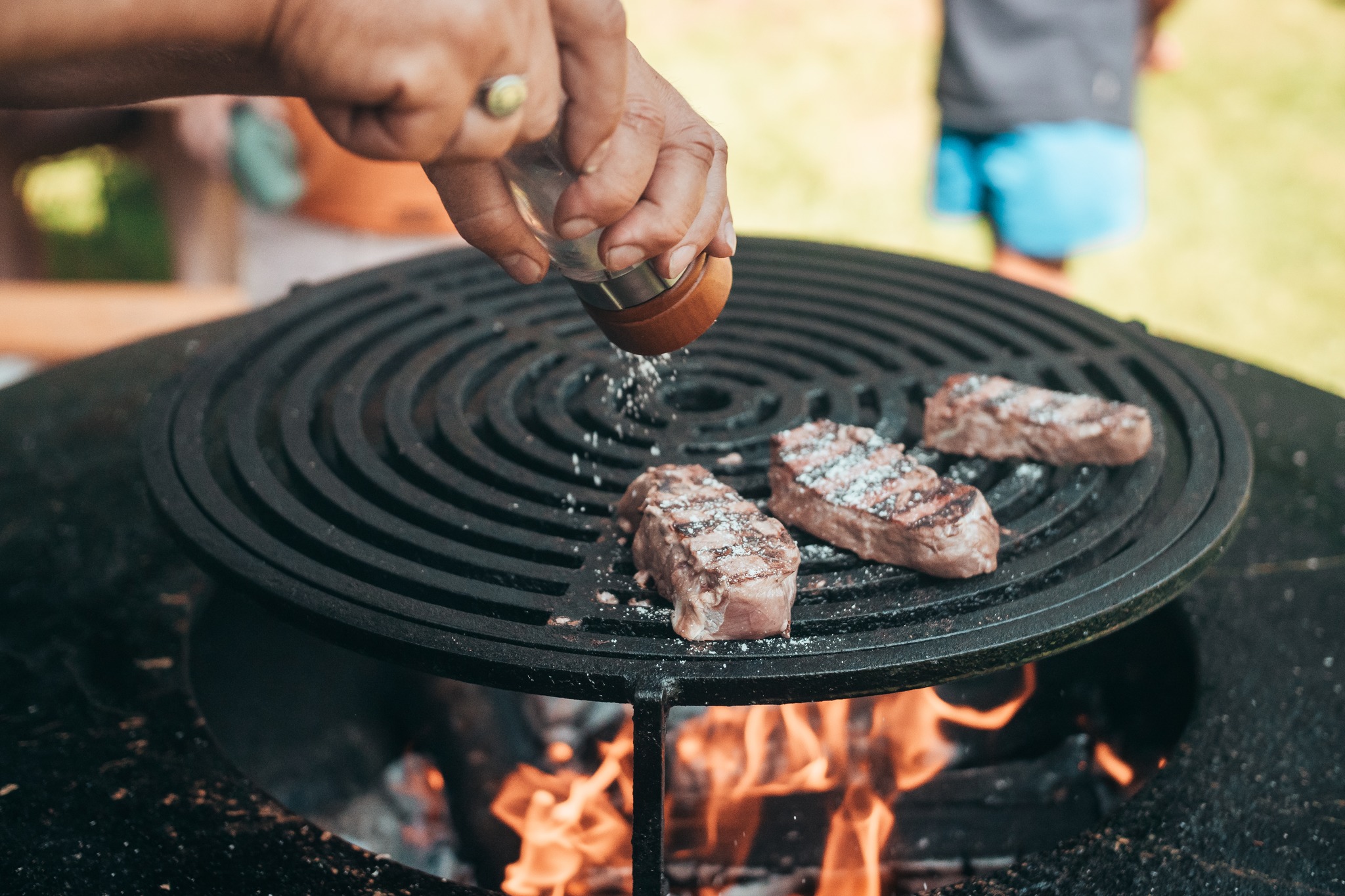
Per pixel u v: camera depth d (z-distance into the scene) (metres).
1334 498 1.17
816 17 5.62
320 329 1.16
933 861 0.95
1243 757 0.87
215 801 0.83
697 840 0.97
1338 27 5.59
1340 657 0.97
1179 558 0.78
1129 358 1.14
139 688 0.94
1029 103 2.07
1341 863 0.77
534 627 0.72
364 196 2.04
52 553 1.09
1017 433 0.94
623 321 0.72
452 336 1.16
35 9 0.46
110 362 1.41
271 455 1.06
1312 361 2.93
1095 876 0.77
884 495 0.81
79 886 0.76
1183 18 5.74
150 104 1.99
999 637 0.70
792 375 1.17
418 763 1.12
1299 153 4.28
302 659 1.14
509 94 0.51
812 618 0.74
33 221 2.44
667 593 0.75
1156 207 3.88
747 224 3.69
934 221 3.71
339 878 0.77
